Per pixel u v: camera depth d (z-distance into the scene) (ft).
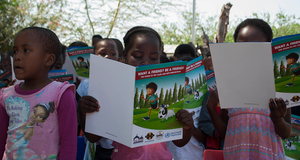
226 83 4.81
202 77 8.00
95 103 4.78
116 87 4.59
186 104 7.67
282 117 5.15
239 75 4.72
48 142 4.60
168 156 5.34
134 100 4.47
